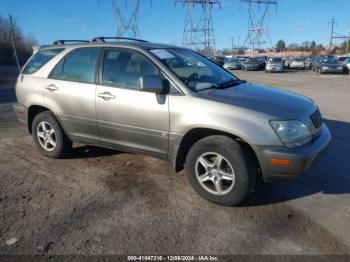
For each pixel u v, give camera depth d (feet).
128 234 10.77
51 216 11.82
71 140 16.52
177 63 14.08
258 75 94.32
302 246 10.18
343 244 10.27
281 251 9.94
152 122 13.32
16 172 15.76
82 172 15.67
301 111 12.24
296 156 11.23
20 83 17.76
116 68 14.44
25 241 10.37
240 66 133.49
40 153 18.29
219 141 12.03
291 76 88.28
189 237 10.62
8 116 28.32
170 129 12.92
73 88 15.44
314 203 12.78
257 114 11.53
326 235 10.73
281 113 11.66
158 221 11.51
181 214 11.99
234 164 11.83
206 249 10.04
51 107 16.33
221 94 12.71
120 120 14.17
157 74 13.35
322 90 50.67
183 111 12.50
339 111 31.30
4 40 179.93
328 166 16.37
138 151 14.30
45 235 10.70
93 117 15.03
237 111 11.73
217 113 11.93
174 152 13.08
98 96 14.61
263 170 11.67
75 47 15.96
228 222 11.49
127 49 14.34
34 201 12.93
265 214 12.01
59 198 13.16
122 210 12.24
